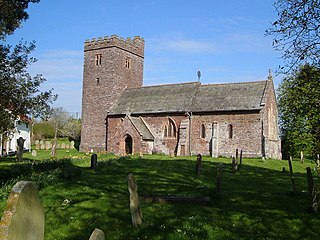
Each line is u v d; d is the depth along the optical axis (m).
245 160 33.72
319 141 10.49
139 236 8.91
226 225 9.95
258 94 41.12
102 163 24.92
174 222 9.97
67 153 43.72
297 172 25.83
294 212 11.42
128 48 53.53
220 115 41.66
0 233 4.81
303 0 10.22
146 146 44.28
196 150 42.72
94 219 10.37
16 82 13.45
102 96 51.44
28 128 49.19
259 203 12.75
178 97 46.19
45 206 11.91
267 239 8.91
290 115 11.70
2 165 23.12
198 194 14.15
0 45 13.80
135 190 9.99
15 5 14.91
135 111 47.28
